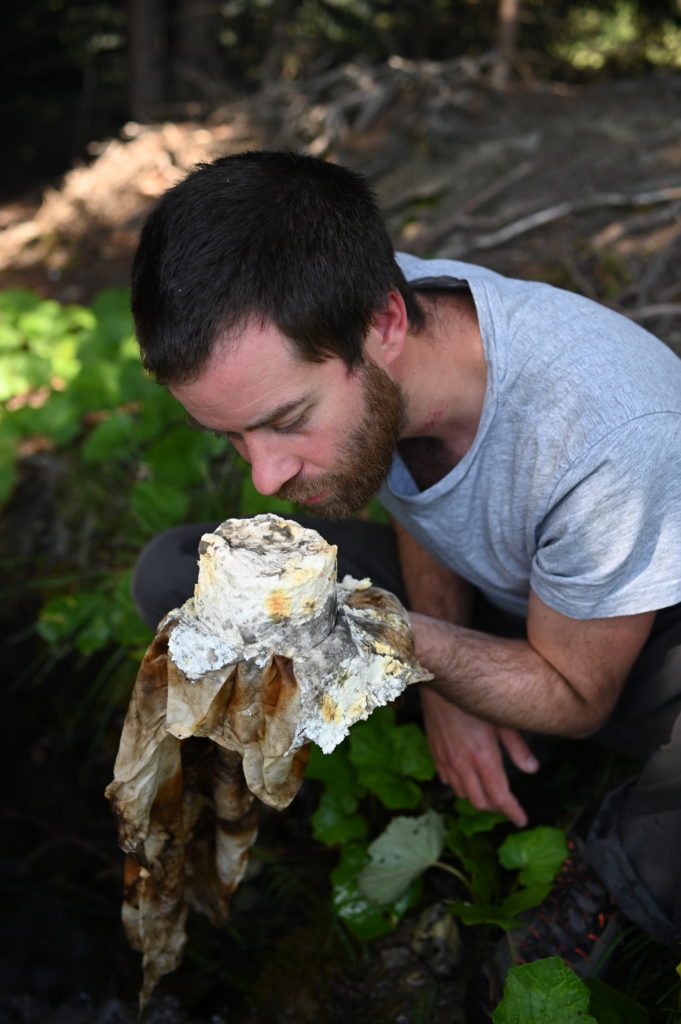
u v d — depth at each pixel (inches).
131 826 51.1
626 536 52.9
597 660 58.4
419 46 239.5
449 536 62.1
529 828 75.9
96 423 128.1
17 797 100.0
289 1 228.4
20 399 135.6
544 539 56.0
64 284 166.1
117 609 94.8
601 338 54.4
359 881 68.8
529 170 147.0
